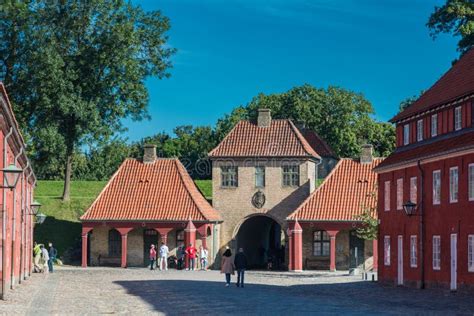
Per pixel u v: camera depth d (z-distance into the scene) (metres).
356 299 42.81
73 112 82.56
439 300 42.50
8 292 42.62
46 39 81.69
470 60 54.78
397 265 56.97
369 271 78.25
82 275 65.19
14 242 45.81
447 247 49.28
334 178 80.88
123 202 81.38
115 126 86.94
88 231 80.19
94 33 84.00
